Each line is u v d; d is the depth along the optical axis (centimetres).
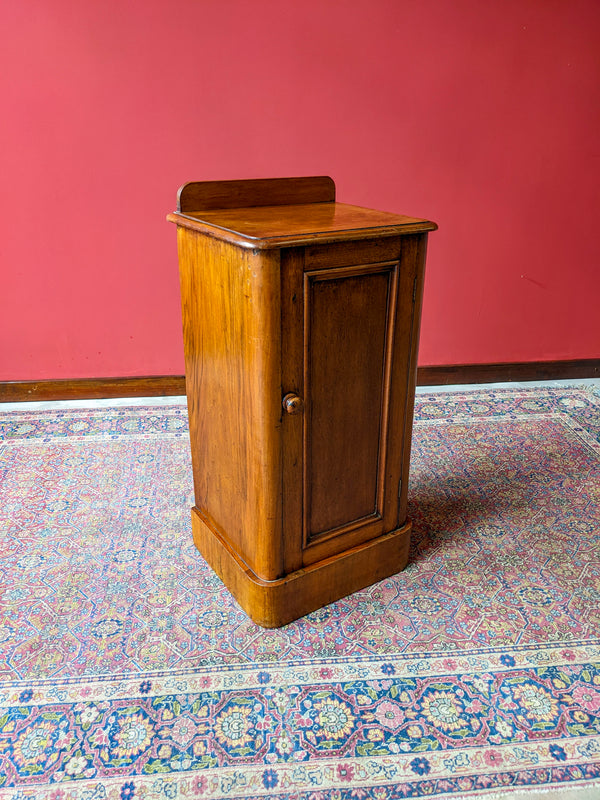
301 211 223
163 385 399
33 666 203
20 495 295
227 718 186
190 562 253
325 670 203
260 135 360
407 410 226
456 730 183
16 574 244
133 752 176
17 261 364
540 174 386
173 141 354
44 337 383
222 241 189
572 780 169
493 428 365
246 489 209
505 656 208
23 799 164
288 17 340
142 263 373
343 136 367
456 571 249
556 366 430
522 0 350
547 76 367
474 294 407
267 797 165
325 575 224
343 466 218
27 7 321
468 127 372
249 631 218
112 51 334
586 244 405
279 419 193
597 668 204
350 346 203
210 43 339
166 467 321
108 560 253
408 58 355
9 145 342
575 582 243
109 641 213
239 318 189
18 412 379
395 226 196
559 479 314
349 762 174
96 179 354
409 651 210
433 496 300
